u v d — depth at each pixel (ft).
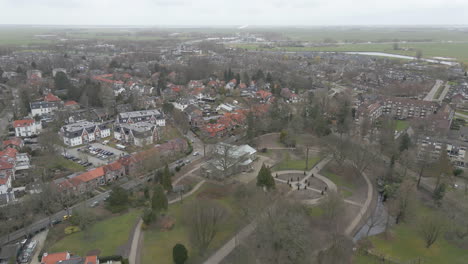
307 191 483.10
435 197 456.04
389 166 538.88
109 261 334.44
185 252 327.88
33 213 419.54
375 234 390.01
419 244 372.58
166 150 592.60
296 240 325.62
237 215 416.46
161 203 406.21
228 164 515.09
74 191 466.70
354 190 492.95
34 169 537.24
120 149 648.79
